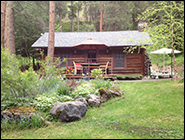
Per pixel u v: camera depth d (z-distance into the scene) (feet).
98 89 30.68
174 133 16.89
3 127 17.70
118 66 57.72
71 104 20.68
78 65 50.34
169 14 41.86
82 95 26.89
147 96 30.09
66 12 125.80
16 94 22.48
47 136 16.21
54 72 26.58
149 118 20.94
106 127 18.43
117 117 21.52
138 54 57.36
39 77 26.68
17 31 74.79
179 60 71.10
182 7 41.14
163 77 53.36
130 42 55.77
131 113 22.71
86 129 17.85
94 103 26.25
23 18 68.08
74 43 57.82
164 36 39.78
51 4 38.78
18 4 53.26
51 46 38.58
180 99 26.55
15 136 16.25
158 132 17.25
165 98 27.76
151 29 41.68
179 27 40.37
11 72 22.68
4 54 22.57
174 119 20.20
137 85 40.57
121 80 50.52
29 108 20.47
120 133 17.03
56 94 25.72
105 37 61.36
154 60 78.54
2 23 44.37
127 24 125.80
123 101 28.32
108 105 26.84
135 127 18.57
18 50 79.97
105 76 46.65
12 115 18.90
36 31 73.31
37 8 67.46
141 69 57.06
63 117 20.06
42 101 22.43
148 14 42.01
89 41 48.14
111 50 57.77
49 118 20.30
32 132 17.21
